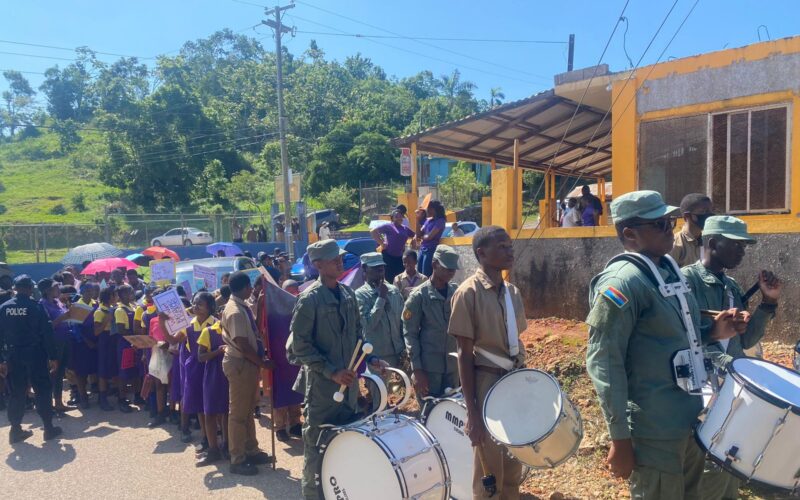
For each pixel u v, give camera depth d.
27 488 6.14
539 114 11.66
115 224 35.09
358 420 4.55
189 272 13.59
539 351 7.85
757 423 2.78
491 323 4.14
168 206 53.75
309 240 27.27
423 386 5.70
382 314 6.95
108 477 6.36
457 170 43.75
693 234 5.02
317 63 94.38
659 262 3.33
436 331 5.79
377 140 53.28
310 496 4.79
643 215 3.25
